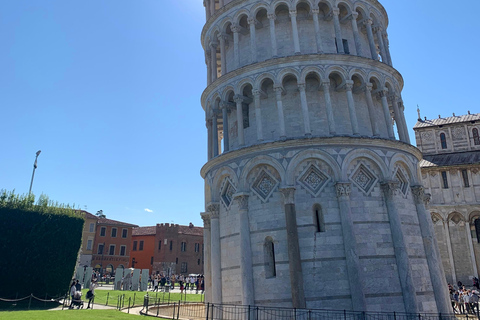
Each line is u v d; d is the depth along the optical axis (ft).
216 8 130.21
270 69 95.96
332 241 81.71
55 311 87.92
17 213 110.83
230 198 95.14
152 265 343.87
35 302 108.47
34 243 110.93
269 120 97.35
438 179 211.41
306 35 102.83
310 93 97.09
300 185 86.17
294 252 80.69
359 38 102.17
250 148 90.79
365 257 81.46
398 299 80.07
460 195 204.95
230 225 93.20
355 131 90.63
